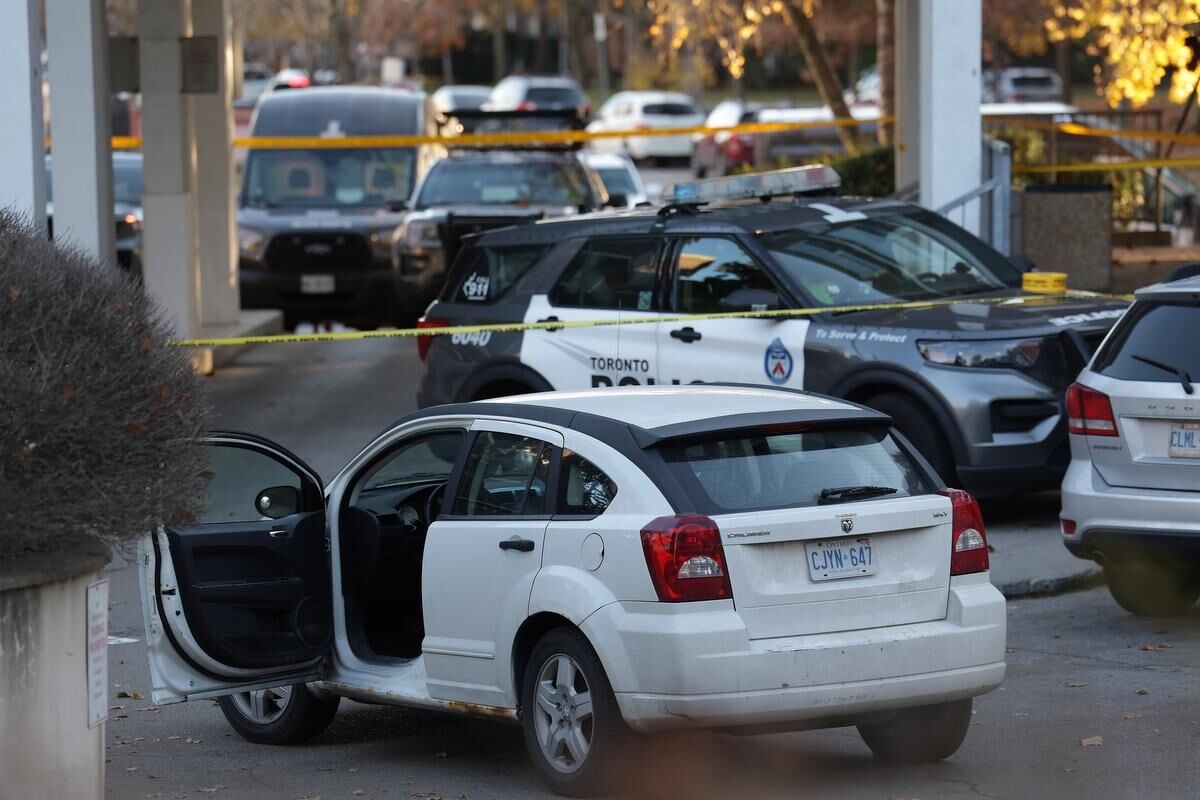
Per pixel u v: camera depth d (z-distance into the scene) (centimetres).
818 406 2105
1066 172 7312
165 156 6091
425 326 4247
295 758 2339
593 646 1936
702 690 1864
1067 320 3528
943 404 3431
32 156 4062
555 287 4019
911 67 6381
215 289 6919
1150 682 2497
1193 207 7769
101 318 1761
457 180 7175
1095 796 1972
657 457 1967
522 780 2153
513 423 2144
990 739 2239
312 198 7662
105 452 1733
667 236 3869
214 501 3250
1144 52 7244
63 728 1762
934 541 2014
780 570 1927
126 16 14288
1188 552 2686
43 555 1761
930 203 4641
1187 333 2733
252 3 18638
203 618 2200
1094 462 2795
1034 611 3033
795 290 3659
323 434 4981
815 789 2050
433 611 2170
